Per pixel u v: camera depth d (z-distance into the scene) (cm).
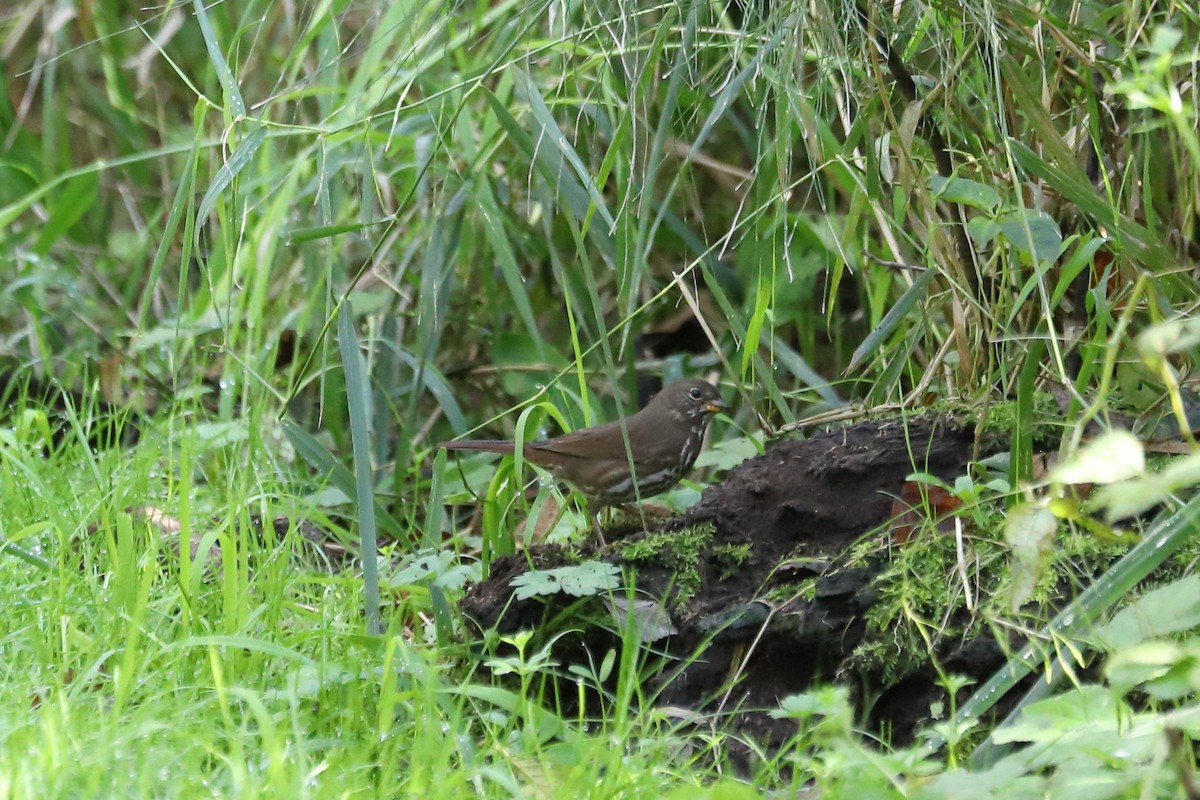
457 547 886
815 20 747
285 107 1217
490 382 1220
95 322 1259
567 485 870
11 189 1392
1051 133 683
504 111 854
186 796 510
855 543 714
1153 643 432
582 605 709
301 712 619
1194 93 701
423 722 584
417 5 876
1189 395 738
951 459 753
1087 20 839
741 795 479
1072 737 480
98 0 1401
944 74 738
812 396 1108
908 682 660
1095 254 777
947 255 741
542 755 551
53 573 737
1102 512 683
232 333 1019
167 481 918
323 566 890
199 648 652
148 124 1442
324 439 1130
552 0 776
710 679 689
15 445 850
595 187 739
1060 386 779
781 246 1047
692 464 938
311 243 1073
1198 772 499
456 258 1080
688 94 966
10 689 607
